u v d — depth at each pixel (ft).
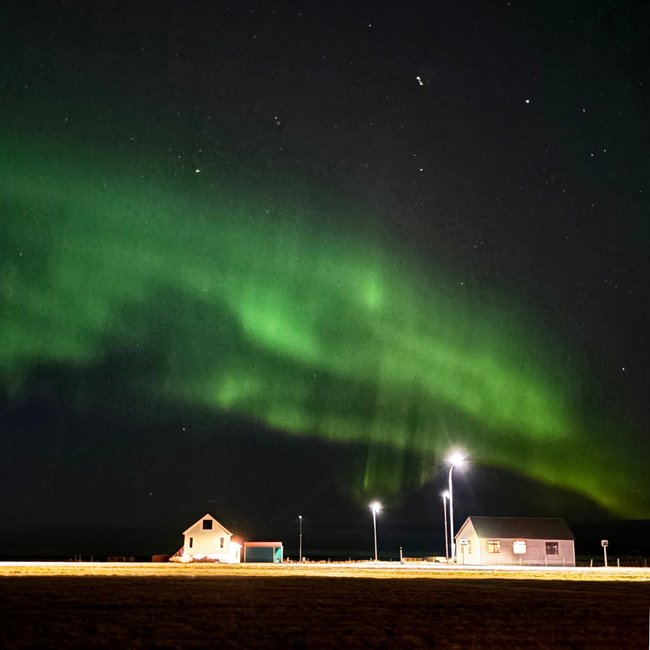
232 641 55.88
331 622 66.18
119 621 63.52
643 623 68.54
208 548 308.81
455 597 89.15
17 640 53.01
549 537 265.34
